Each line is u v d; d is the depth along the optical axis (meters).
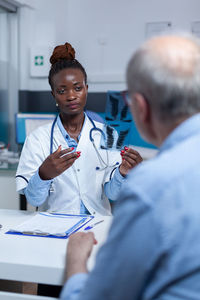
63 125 1.55
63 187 1.49
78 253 0.82
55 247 1.06
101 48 4.36
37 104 4.36
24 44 4.12
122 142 1.42
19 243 1.09
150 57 0.60
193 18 4.05
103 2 4.30
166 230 0.53
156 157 0.61
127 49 4.28
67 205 1.49
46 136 1.54
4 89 4.14
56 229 1.19
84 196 1.50
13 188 2.64
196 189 0.54
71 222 1.27
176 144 0.60
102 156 1.52
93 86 4.35
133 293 0.56
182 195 0.54
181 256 0.53
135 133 3.96
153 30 4.18
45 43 4.23
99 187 1.52
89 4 4.36
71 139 1.52
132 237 0.54
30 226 1.22
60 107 1.49
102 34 4.34
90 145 1.52
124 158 1.37
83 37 4.42
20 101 4.21
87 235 0.92
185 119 0.61
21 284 1.43
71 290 0.70
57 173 1.31
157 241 0.53
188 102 0.59
